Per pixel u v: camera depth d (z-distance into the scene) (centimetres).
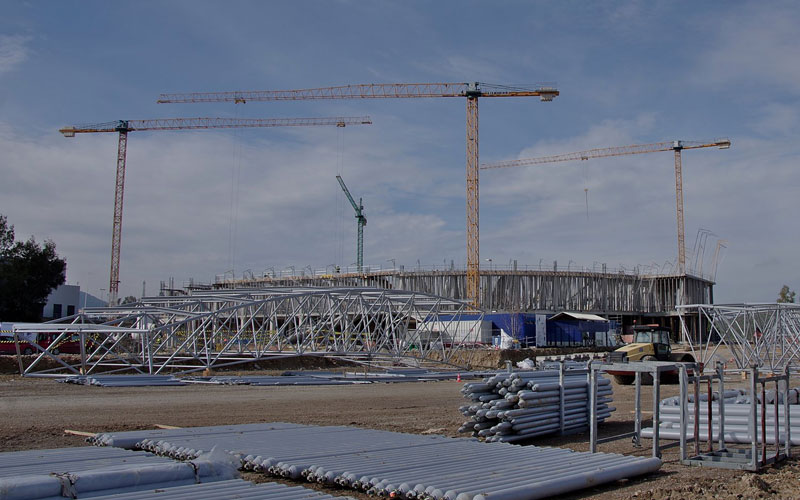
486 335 7338
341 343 5041
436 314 5138
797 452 1577
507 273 10038
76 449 1412
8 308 7738
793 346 4944
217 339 5622
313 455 1348
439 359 6216
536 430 1733
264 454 1348
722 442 1551
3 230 7962
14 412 2286
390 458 1330
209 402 2678
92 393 2977
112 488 993
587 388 1945
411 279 10106
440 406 2633
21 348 5069
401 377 4228
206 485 1030
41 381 3503
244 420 2138
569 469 1241
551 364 4338
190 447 1398
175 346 5425
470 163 11269
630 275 10744
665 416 1939
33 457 1282
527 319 7606
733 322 4644
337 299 4584
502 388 1725
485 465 1269
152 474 1044
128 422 2048
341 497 1010
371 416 2288
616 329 8806
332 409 2491
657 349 3725
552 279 10112
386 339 4844
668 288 10850
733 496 1136
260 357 4288
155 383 3494
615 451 1603
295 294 4356
